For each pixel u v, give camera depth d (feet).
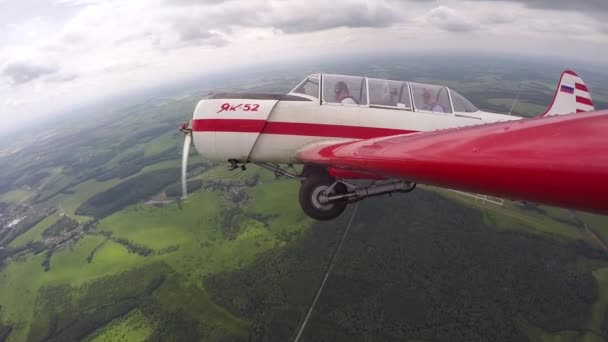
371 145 19.10
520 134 9.56
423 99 30.50
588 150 7.29
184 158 33.37
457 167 9.77
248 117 28.45
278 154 29.78
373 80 30.58
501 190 8.61
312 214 29.48
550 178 7.27
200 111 29.43
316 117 29.04
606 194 6.32
